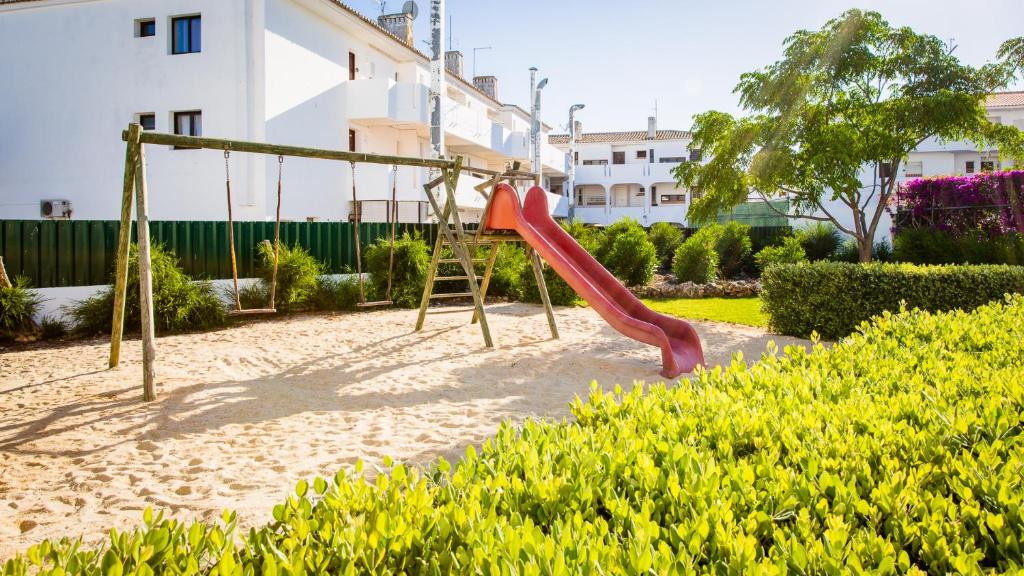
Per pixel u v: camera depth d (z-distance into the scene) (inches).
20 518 150.0
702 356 345.7
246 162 777.6
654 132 1966.0
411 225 733.3
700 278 789.9
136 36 808.9
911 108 568.7
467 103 1357.0
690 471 96.1
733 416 123.3
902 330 217.0
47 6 829.8
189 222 570.9
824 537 73.8
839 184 561.6
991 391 139.9
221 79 776.3
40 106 841.5
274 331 465.4
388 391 278.2
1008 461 98.3
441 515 81.4
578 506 87.8
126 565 74.2
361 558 74.2
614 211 1802.4
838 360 176.7
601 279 402.0
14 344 425.7
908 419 128.2
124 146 814.5
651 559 67.1
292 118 833.5
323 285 595.2
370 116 940.6
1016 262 659.4
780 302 436.1
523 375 309.9
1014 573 68.6
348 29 949.8
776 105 592.4
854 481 93.7
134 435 214.7
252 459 189.3
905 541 82.5
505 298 691.4
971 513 85.1
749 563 68.1
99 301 461.7
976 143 625.9
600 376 309.1
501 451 108.1
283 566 69.5
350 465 182.1
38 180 847.1
